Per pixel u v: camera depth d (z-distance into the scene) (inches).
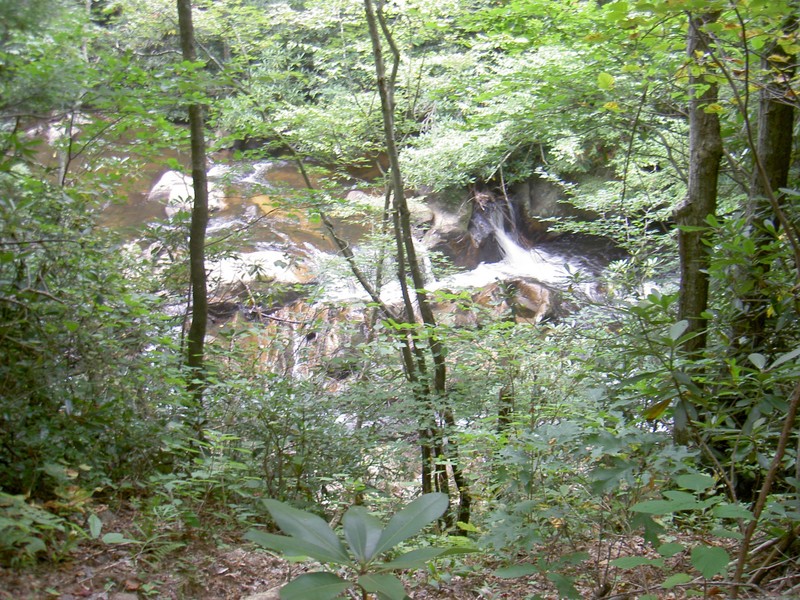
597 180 511.5
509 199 654.5
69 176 243.4
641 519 109.2
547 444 143.7
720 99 244.5
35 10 148.0
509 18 316.8
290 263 304.2
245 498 187.3
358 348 253.3
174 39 412.2
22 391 153.3
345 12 407.2
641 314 147.0
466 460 215.8
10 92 153.2
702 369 197.0
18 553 120.9
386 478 233.1
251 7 366.3
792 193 152.7
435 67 473.4
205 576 136.7
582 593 133.4
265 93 361.4
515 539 140.2
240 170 308.7
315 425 215.2
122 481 166.9
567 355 241.6
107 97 192.5
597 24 276.4
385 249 373.1
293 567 144.9
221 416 211.2
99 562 130.2
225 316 378.0
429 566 142.8
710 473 177.3
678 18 206.4
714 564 79.0
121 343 179.5
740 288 177.2
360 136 413.7
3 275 163.3
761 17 163.2
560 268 620.4
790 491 162.1
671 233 369.7
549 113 330.3
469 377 242.2
